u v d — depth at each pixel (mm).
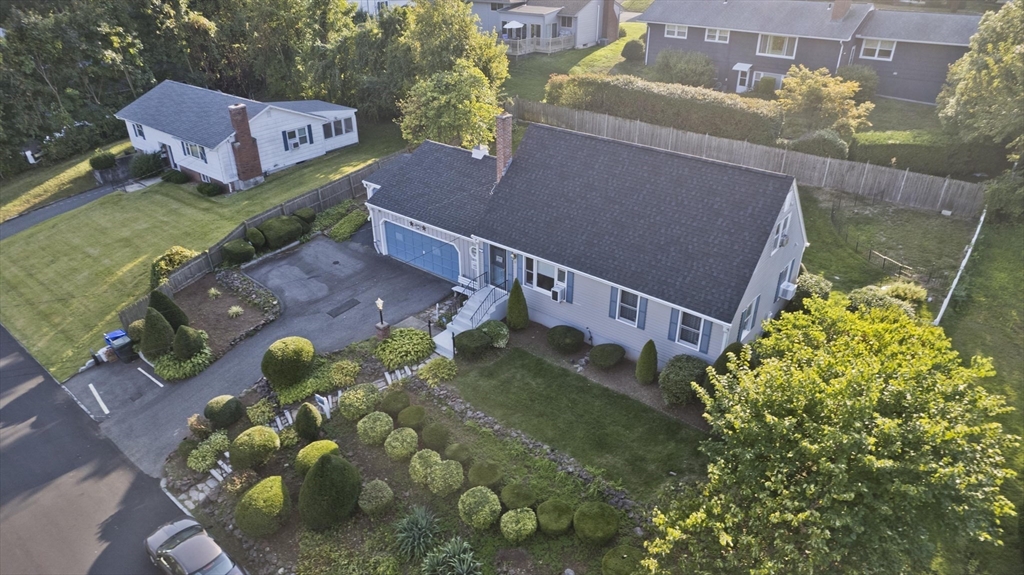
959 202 30688
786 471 13062
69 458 21484
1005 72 29891
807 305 17922
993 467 13727
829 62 45844
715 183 22266
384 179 31172
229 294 29375
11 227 39344
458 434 20578
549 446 19859
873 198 33062
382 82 44750
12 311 30641
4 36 47219
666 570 13445
